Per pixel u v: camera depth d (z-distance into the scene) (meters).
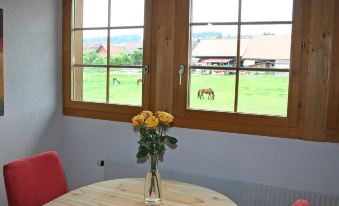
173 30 2.42
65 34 2.87
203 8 2.35
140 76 2.61
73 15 2.84
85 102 2.81
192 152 2.41
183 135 2.43
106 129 2.74
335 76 1.99
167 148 2.49
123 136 2.67
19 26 2.53
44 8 2.73
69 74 2.88
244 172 2.26
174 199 1.75
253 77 2.24
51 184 1.93
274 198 2.13
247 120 2.23
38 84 2.72
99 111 2.76
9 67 2.47
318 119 2.04
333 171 2.02
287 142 2.13
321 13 1.99
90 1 2.76
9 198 1.71
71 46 2.86
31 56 2.64
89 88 2.84
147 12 2.50
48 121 2.83
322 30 2.00
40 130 2.76
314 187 2.07
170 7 2.42
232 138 2.28
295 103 2.09
